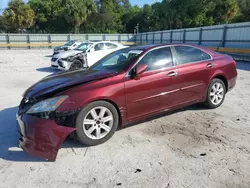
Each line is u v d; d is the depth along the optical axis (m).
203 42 20.64
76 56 10.30
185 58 4.30
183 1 41.66
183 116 4.53
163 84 3.88
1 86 7.71
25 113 3.12
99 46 10.76
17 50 28.77
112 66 3.98
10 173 2.80
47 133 2.92
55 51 18.11
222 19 40.62
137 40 35.97
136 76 3.57
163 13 45.97
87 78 3.55
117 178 2.67
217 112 4.73
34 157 3.14
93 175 2.73
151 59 3.88
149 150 3.27
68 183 2.60
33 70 11.59
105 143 3.48
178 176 2.68
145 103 3.73
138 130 3.94
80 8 44.84
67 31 49.78
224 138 3.59
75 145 3.43
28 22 44.16
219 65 4.73
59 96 3.08
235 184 2.52
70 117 3.07
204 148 3.30
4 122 4.38
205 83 4.52
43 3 47.50
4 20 44.81
